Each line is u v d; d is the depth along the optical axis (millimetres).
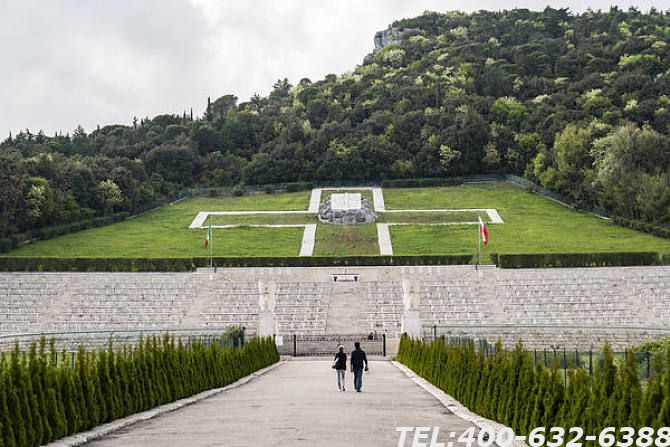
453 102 189250
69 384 23234
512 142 170625
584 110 174250
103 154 186250
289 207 142250
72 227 124375
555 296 82000
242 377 48000
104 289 87688
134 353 30312
